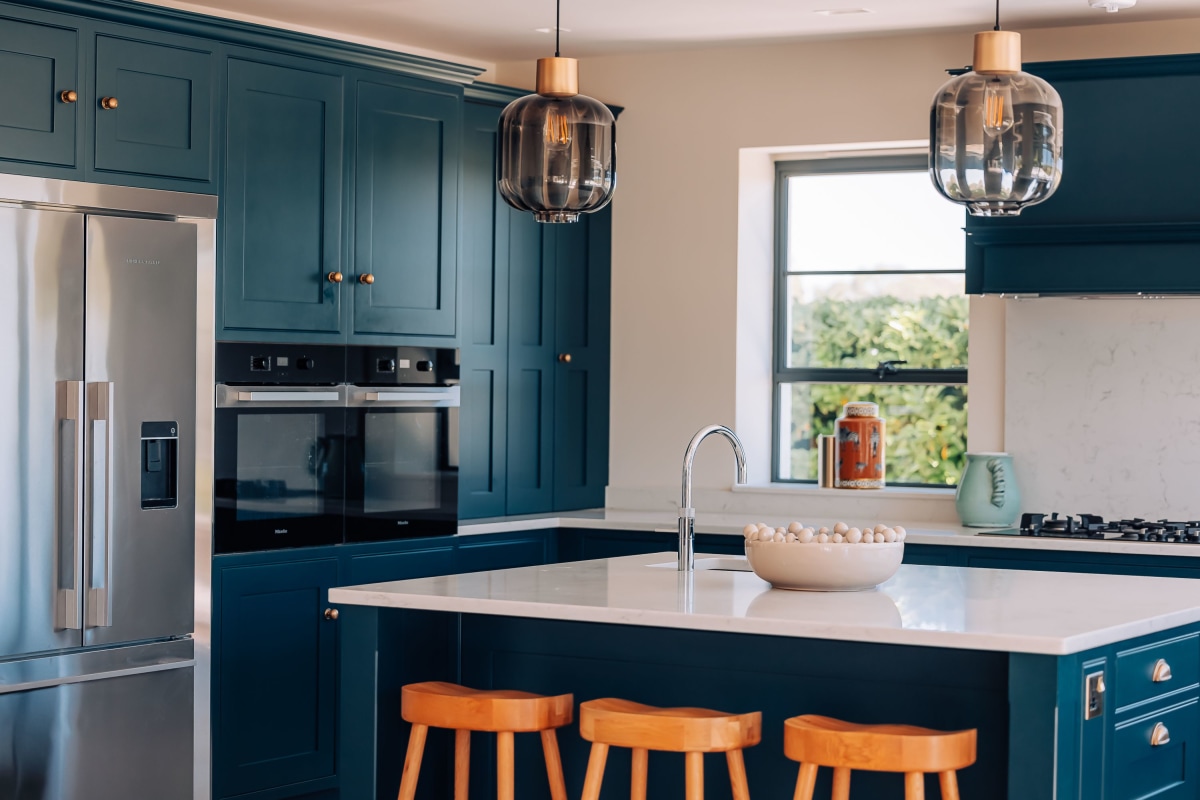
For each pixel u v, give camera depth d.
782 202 5.96
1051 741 2.56
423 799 3.40
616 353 5.90
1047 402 5.14
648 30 5.31
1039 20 5.03
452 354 5.05
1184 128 4.62
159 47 4.21
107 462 3.93
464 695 3.06
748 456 5.76
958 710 2.92
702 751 2.78
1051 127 2.57
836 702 3.04
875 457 5.55
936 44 5.34
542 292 5.62
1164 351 4.98
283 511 4.50
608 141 2.95
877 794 3.03
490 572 3.61
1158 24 5.00
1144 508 5.01
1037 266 4.82
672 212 5.79
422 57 4.86
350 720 3.27
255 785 4.40
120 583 3.98
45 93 3.95
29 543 3.76
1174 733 3.03
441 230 5.01
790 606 2.94
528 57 5.75
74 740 3.89
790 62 5.57
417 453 4.93
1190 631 3.11
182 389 4.14
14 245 3.75
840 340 5.91
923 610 2.89
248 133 4.43
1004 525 5.06
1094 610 2.92
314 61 4.62
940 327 5.75
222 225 4.36
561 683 3.36
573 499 5.76
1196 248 4.64
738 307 5.71
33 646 3.78
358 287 4.74
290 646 4.52
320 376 4.62
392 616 3.30
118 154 4.11
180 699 4.15
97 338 3.92
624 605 2.96
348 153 4.71
